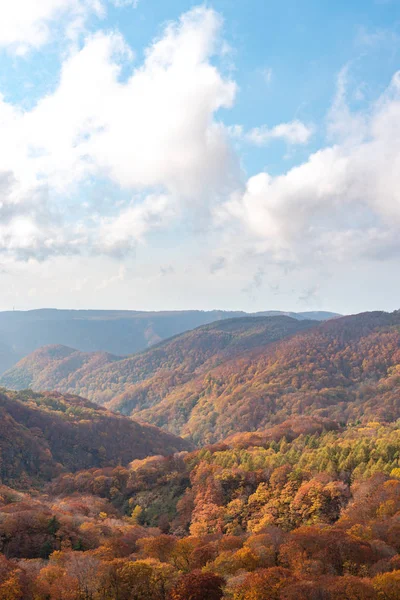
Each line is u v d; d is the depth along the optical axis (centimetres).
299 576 7300
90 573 8094
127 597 7806
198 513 13750
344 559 7844
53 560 9100
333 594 6625
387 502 10244
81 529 11238
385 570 7388
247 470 15038
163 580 8088
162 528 14338
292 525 11769
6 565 8338
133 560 9119
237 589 7181
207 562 8762
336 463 13975
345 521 10112
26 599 7706
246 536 10562
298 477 13612
